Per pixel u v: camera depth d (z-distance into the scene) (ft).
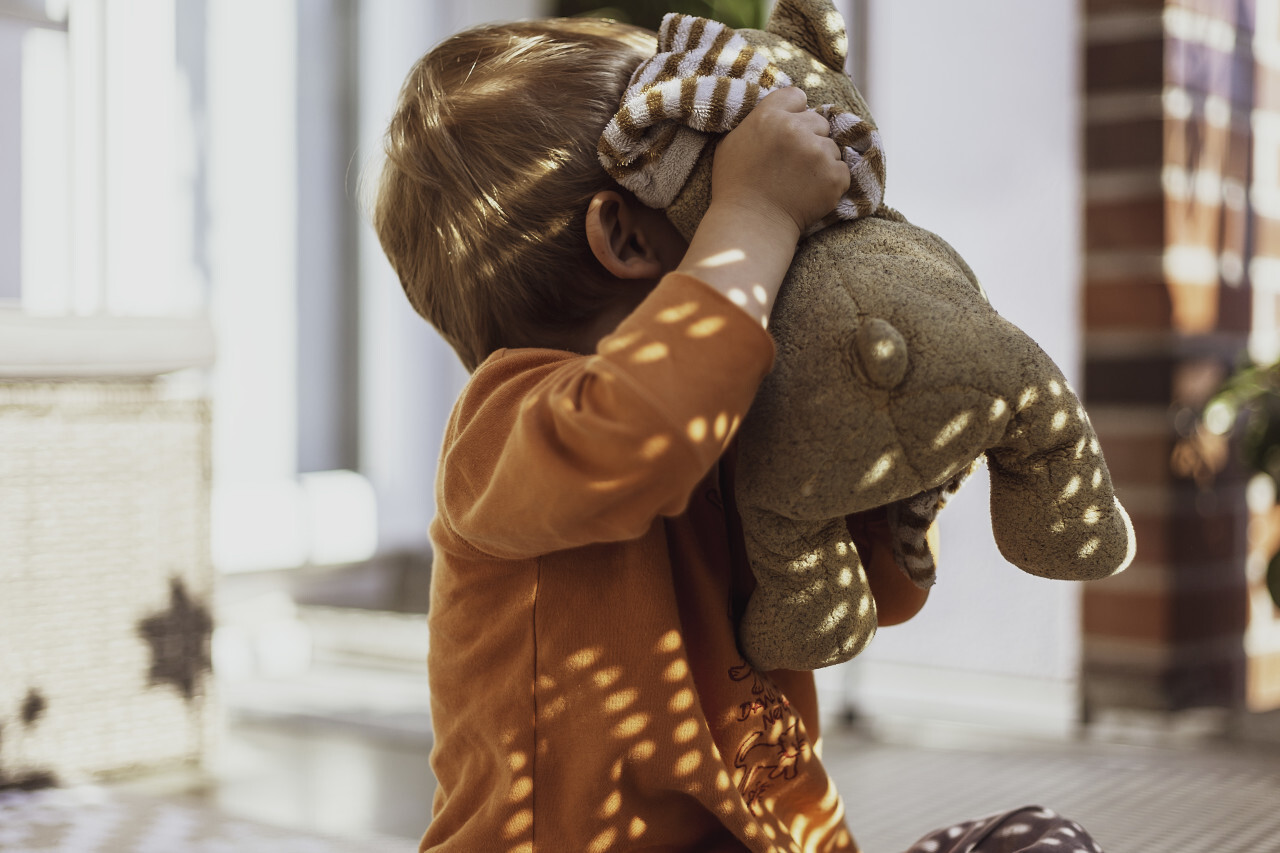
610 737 2.09
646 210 2.15
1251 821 5.12
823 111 2.08
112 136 6.72
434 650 2.34
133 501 5.91
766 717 2.19
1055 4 6.71
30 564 5.57
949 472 1.85
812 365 1.86
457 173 2.26
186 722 6.12
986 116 6.88
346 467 9.56
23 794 5.52
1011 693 6.75
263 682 8.27
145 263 6.90
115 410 5.83
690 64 2.08
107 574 5.83
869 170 2.04
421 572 9.48
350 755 6.49
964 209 6.97
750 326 1.80
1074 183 6.72
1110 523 1.92
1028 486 1.91
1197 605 6.67
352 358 9.61
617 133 2.04
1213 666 6.81
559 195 2.19
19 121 6.68
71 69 6.59
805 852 2.30
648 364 1.78
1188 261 6.67
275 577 8.80
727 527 2.25
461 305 2.35
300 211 9.28
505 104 2.25
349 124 9.62
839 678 7.07
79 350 5.60
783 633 2.02
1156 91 6.49
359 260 9.61
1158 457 6.56
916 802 5.48
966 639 6.88
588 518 1.83
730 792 2.09
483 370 2.18
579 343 2.28
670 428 1.75
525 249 2.22
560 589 2.12
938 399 1.80
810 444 1.85
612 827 2.09
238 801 5.56
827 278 1.92
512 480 1.89
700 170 2.03
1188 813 5.24
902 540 2.18
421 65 2.43
